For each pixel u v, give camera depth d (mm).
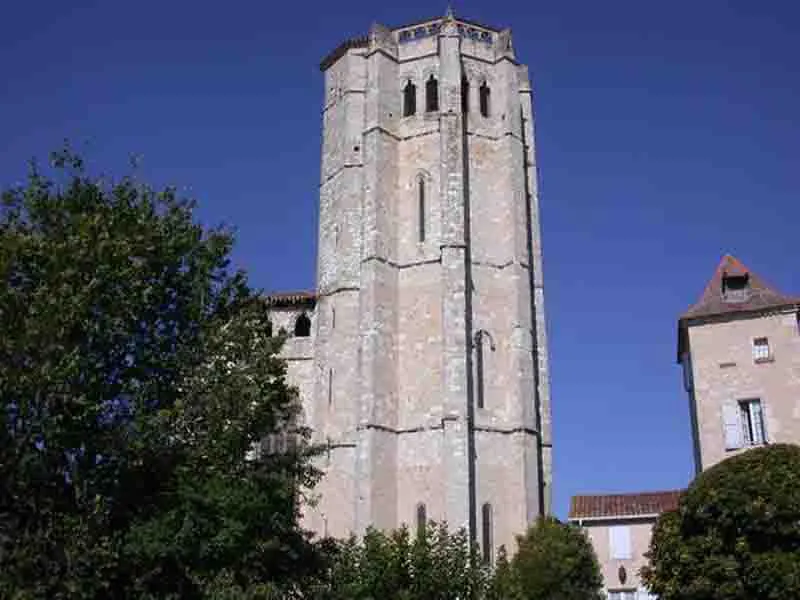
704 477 29578
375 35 55438
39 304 24734
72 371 24375
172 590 26062
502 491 46969
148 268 28188
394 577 31109
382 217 51500
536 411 49375
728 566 27688
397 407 48531
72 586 23406
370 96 54312
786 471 28516
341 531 46781
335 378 50031
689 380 44719
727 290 42094
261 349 30312
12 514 25906
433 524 35281
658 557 30375
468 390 47469
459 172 51312
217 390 28359
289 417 31703
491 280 51062
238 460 28531
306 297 53750
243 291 31516
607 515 51781
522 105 57344
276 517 28125
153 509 26359
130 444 26016
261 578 27953
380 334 48938
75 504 26266
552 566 42250
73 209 28281
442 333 48719
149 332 28672
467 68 55125
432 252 50781
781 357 39438
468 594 32125
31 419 25047
